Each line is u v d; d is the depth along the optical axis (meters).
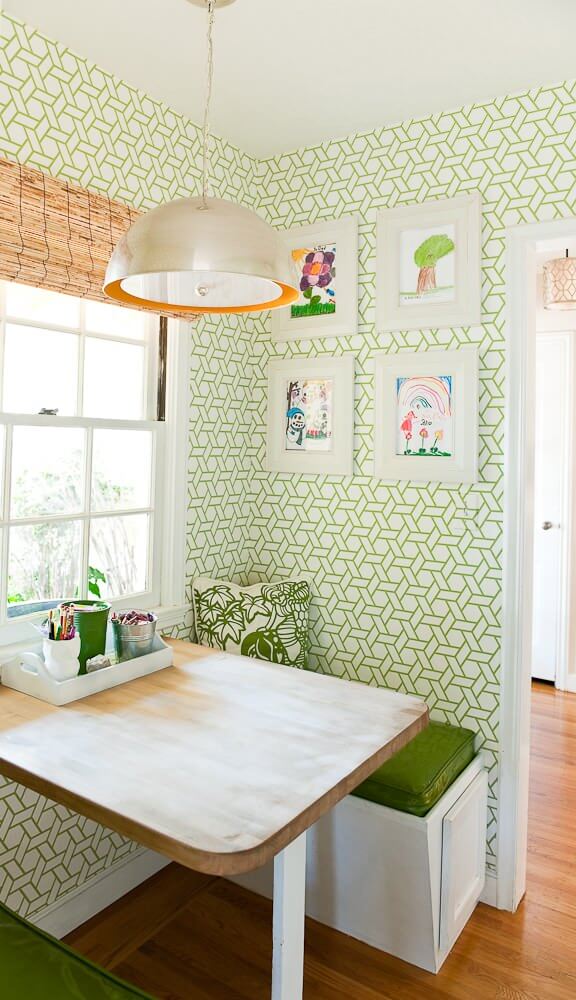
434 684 2.39
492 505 2.26
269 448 2.77
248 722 1.58
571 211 2.08
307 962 1.95
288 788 1.26
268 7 1.76
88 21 1.84
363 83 2.15
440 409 2.32
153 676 1.90
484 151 2.23
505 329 2.21
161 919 2.13
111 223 2.09
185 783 1.27
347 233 2.51
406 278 2.38
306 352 2.68
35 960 1.24
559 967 1.96
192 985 1.86
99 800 1.20
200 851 1.05
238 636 2.44
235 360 2.72
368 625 2.54
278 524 2.79
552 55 1.96
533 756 3.32
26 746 1.43
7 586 1.97
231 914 2.17
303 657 2.57
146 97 2.23
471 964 1.96
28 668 1.80
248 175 2.73
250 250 1.15
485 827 2.25
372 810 1.97
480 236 2.24
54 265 1.92
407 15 1.79
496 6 1.74
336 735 1.51
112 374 2.27
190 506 2.54
